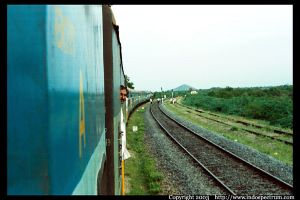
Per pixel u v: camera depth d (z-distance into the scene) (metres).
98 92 5.10
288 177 13.43
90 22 4.14
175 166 16.03
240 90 86.69
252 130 27.64
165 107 67.06
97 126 4.81
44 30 2.09
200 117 43.03
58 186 2.26
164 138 24.73
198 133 27.55
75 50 3.04
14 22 2.06
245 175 13.77
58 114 2.33
